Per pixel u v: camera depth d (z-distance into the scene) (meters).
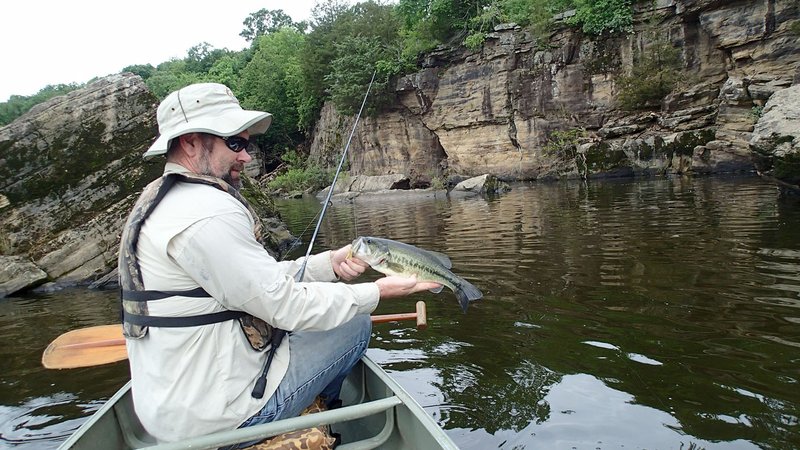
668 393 3.36
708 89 19.00
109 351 3.61
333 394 2.80
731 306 4.76
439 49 26.20
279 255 9.97
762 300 4.83
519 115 23.64
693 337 4.18
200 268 1.93
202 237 1.91
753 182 13.79
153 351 2.00
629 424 3.04
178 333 1.97
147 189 2.10
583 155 21.28
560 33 22.39
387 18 32.88
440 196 20.30
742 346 3.94
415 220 13.51
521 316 5.02
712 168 17.33
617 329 4.48
